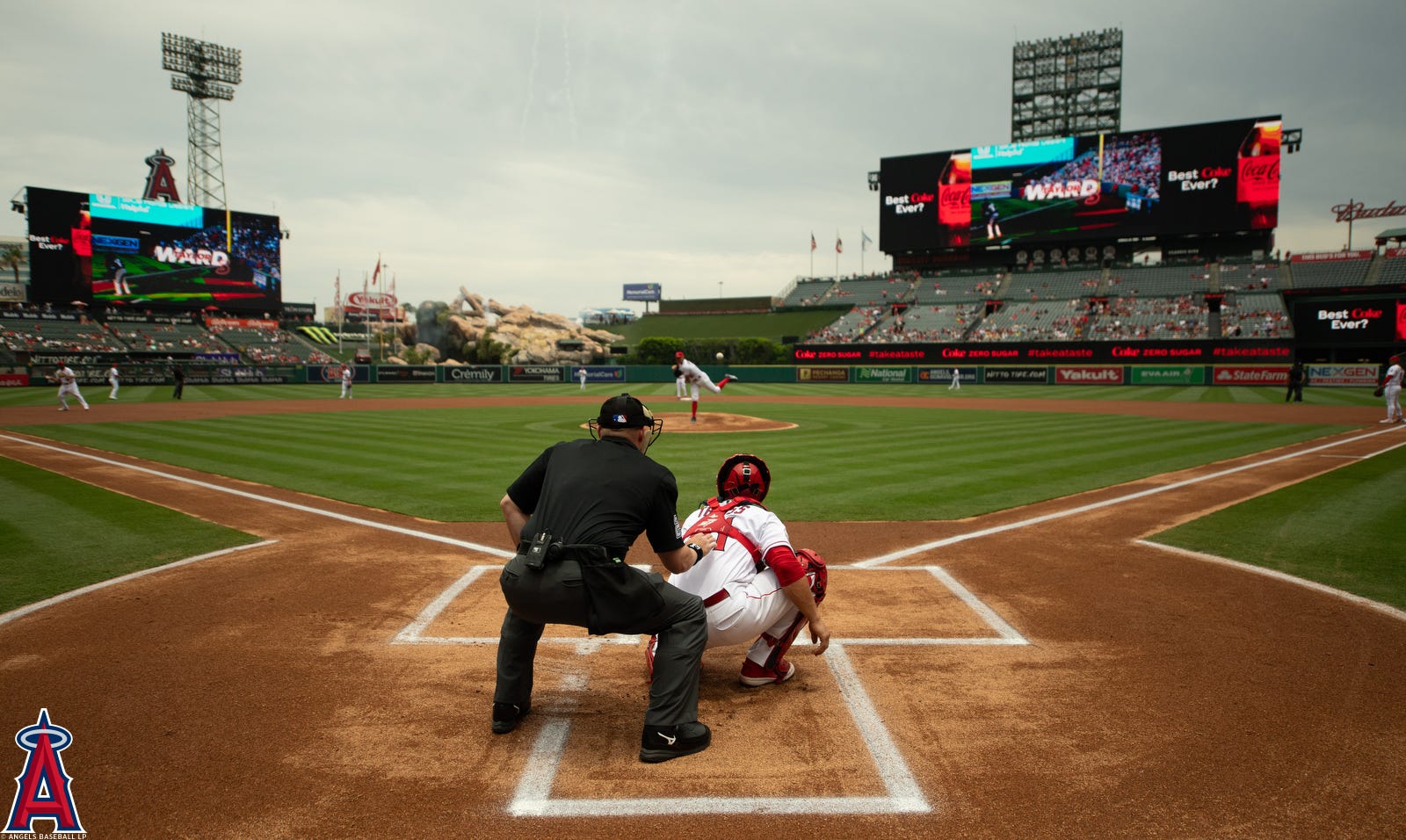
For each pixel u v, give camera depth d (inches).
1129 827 112.6
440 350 3602.4
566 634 197.3
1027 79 2632.9
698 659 141.7
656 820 115.1
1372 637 191.2
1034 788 123.5
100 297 2022.6
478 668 175.3
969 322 2290.8
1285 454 553.0
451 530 321.4
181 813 116.8
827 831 112.1
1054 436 700.0
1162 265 2253.9
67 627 200.2
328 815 116.3
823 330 2536.9
